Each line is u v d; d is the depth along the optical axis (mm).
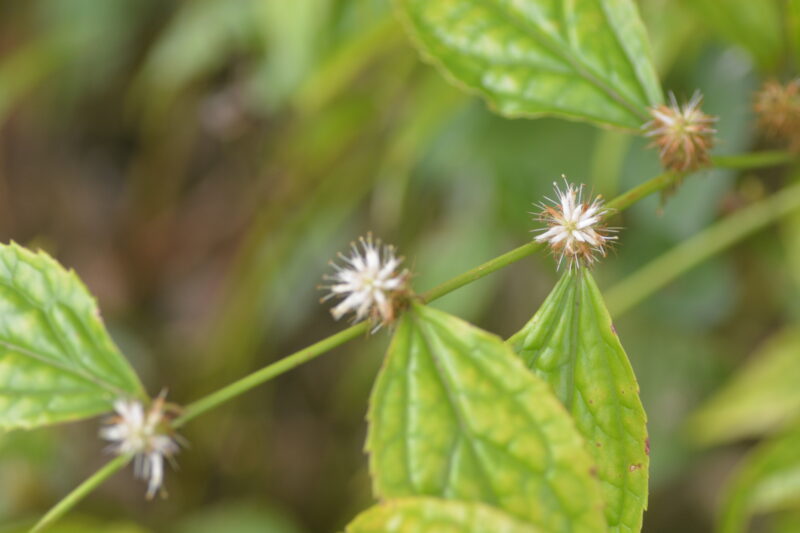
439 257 751
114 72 1039
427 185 776
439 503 489
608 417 512
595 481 493
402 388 503
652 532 846
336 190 805
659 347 717
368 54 680
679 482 851
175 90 922
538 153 665
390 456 499
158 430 527
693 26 627
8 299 534
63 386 531
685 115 537
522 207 665
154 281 1089
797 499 624
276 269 841
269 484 983
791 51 598
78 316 533
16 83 1003
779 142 648
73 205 1158
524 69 555
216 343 939
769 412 648
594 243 510
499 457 497
